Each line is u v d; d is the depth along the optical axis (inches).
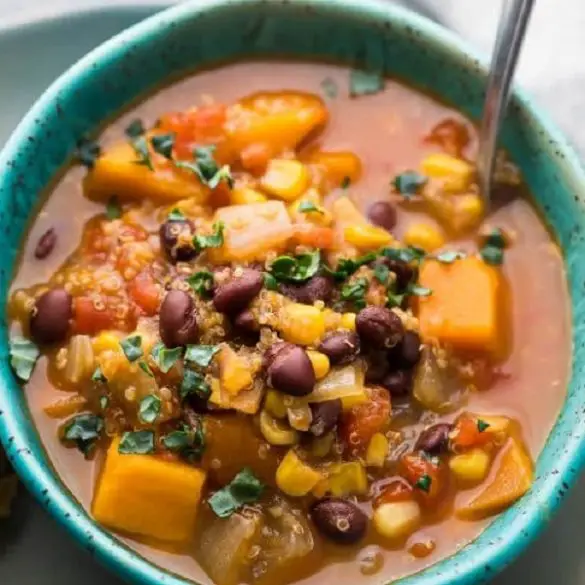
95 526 16.8
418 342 17.7
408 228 18.8
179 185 18.7
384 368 17.5
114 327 17.9
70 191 19.0
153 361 17.3
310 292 17.6
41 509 18.4
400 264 18.1
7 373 17.5
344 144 19.5
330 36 19.7
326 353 17.1
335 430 17.3
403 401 17.8
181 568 17.0
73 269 18.4
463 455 17.5
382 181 19.2
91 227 18.7
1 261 18.1
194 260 18.0
